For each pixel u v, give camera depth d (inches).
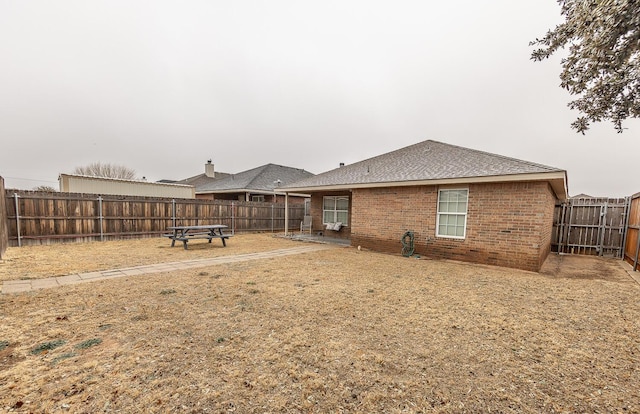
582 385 86.4
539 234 255.0
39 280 195.8
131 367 90.4
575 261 328.2
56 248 335.0
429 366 95.7
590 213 381.1
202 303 153.3
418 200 333.7
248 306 149.9
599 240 374.6
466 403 77.0
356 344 110.3
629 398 80.0
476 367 95.7
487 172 279.1
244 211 592.4
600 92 174.9
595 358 103.0
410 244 333.1
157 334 115.0
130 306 146.7
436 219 320.5
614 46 131.0
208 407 72.9
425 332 122.8
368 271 243.8
